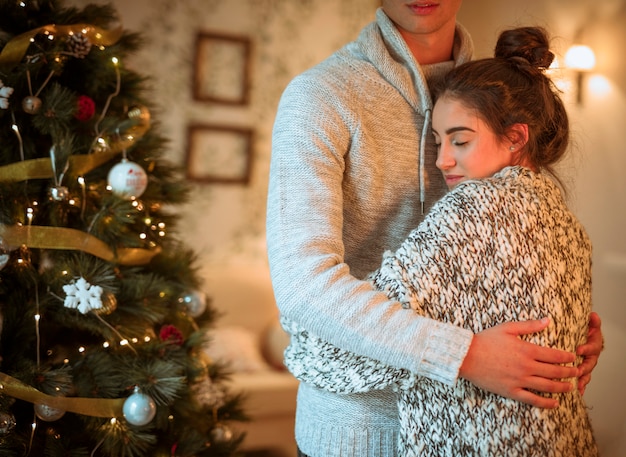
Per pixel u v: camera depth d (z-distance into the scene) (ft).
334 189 3.86
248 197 15.05
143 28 14.07
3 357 5.54
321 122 3.95
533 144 4.04
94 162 5.89
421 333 3.31
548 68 4.23
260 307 13.20
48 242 5.60
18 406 5.77
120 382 5.75
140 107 6.31
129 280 6.02
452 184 4.11
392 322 3.32
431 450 3.59
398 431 4.05
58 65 5.62
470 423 3.53
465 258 3.55
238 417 7.22
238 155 14.92
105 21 6.12
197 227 14.69
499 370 3.38
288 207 3.76
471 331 3.45
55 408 5.47
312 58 15.31
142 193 6.32
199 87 14.52
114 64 6.01
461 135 3.96
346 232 4.28
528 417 3.51
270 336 12.36
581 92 10.52
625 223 9.79
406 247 3.62
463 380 3.54
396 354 3.31
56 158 5.56
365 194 4.17
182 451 6.28
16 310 5.56
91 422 5.77
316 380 3.66
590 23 10.37
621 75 9.85
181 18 14.30
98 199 6.01
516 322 3.47
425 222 3.68
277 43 15.02
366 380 3.54
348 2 15.44
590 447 3.89
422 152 4.28
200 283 7.09
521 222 3.66
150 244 6.49
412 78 4.27
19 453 5.49
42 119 5.50
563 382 3.54
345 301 3.37
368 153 4.11
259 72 14.94
